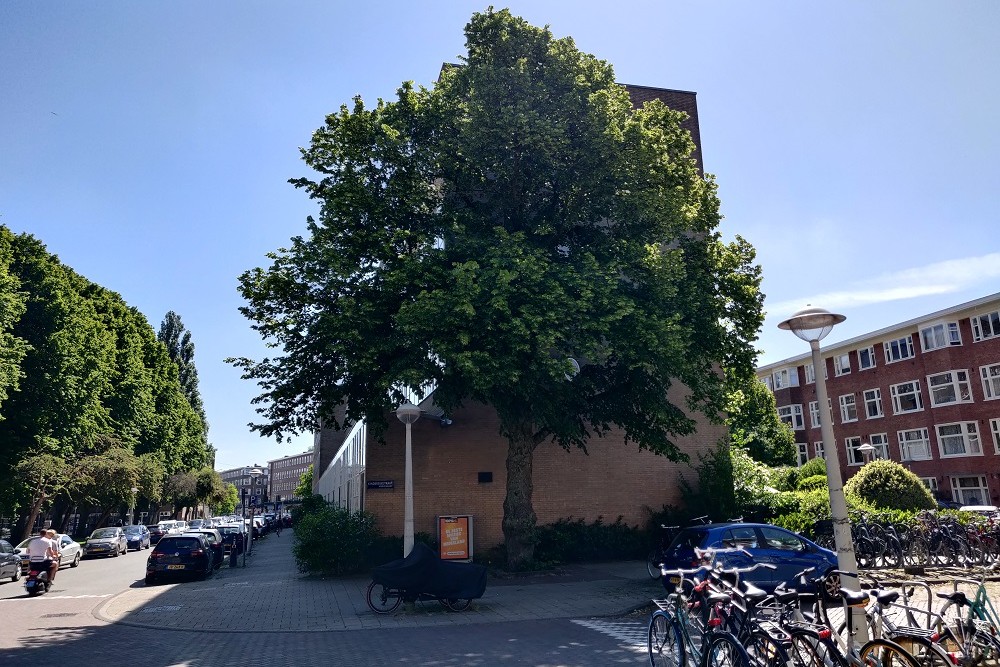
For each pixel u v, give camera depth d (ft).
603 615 36.52
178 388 182.39
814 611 21.81
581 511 67.31
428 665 26.07
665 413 50.37
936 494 117.19
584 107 46.57
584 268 45.01
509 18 48.11
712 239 56.13
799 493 68.13
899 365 130.31
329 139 51.42
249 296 50.01
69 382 109.50
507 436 54.44
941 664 18.43
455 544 59.52
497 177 49.85
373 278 48.08
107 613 41.93
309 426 53.98
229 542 88.02
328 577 57.11
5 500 110.73
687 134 56.03
